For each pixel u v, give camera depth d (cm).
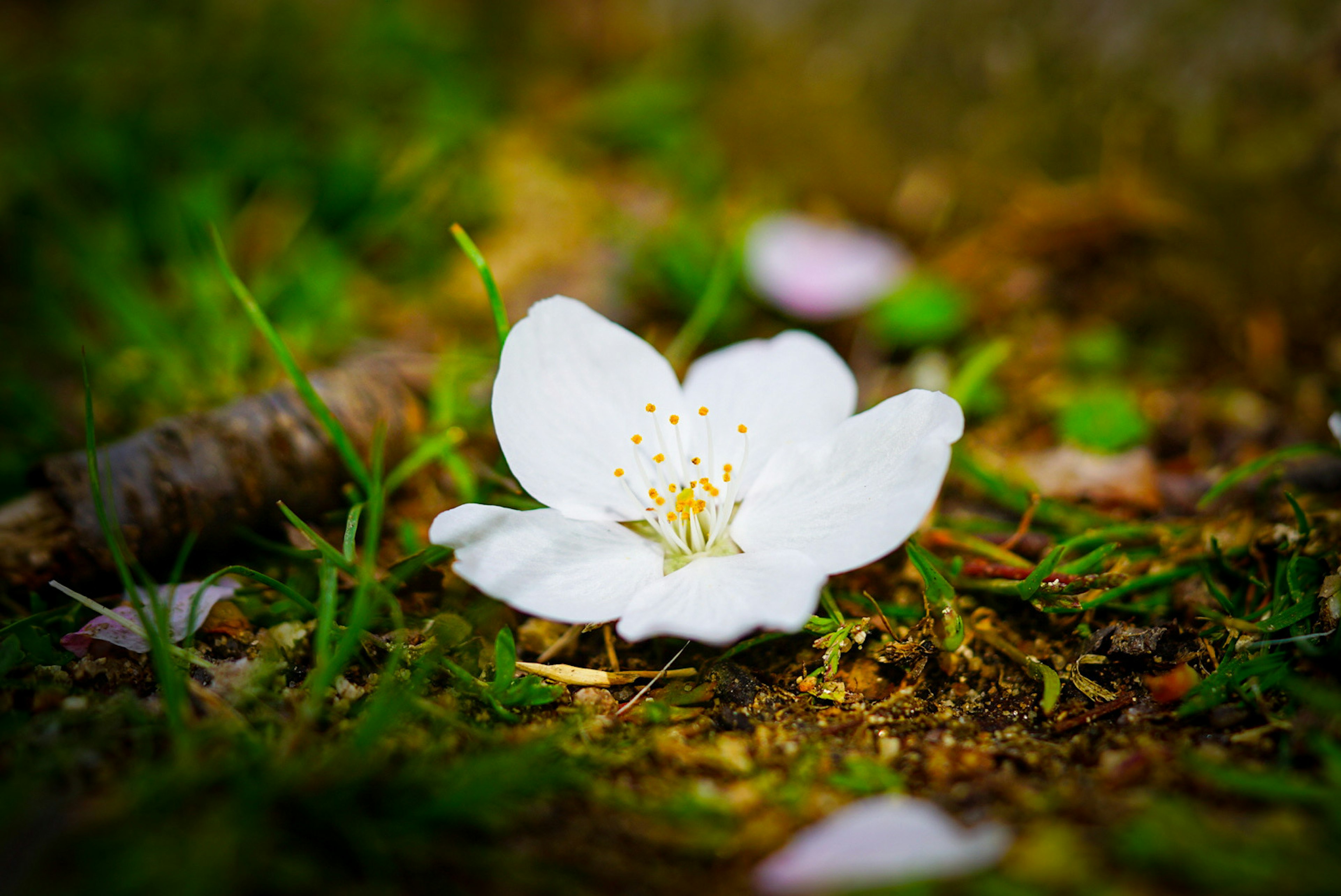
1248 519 12
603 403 12
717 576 11
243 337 15
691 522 11
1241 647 11
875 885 9
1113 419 14
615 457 12
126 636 11
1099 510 13
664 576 11
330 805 9
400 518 13
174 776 9
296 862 9
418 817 9
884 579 12
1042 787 10
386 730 10
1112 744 11
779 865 9
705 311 15
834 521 11
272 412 13
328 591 11
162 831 9
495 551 11
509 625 12
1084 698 11
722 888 9
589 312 12
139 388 14
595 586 11
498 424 11
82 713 10
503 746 10
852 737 11
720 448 12
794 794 10
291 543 13
